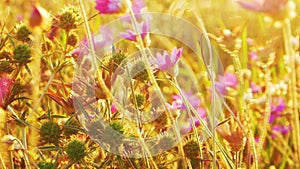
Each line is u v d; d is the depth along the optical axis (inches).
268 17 26.2
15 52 32.2
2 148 31.4
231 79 34.6
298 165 29.1
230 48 32.8
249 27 39.4
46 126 31.2
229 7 40.3
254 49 38.2
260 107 37.0
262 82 38.3
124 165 31.5
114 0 30.5
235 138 31.6
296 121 28.4
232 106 35.4
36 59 32.5
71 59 33.0
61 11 33.4
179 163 33.5
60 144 32.4
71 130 31.5
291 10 26.1
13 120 32.2
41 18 31.5
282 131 38.6
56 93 33.1
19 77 32.8
